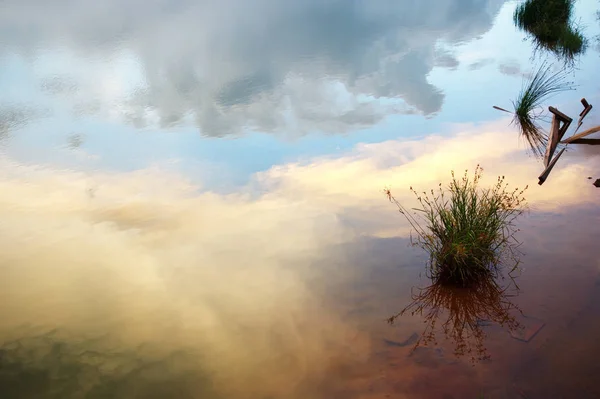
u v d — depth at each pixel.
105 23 15.62
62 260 4.40
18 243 4.70
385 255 4.16
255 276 4.04
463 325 3.32
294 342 3.31
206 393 2.96
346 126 7.18
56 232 4.86
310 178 5.63
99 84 9.98
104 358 3.29
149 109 8.49
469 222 3.98
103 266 4.29
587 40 11.25
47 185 5.86
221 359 3.21
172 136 7.25
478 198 4.80
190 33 14.00
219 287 3.94
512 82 8.74
